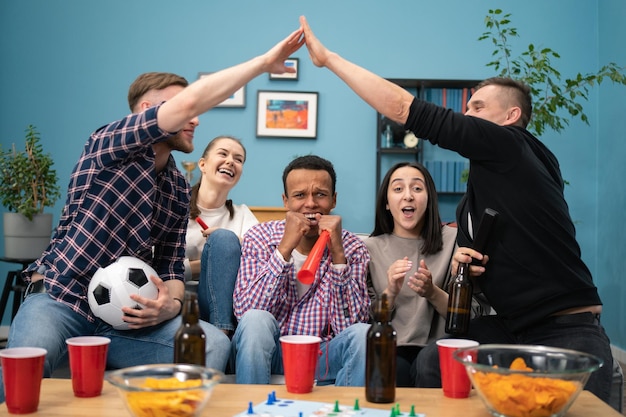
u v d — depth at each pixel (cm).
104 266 183
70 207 186
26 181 373
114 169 183
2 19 473
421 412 115
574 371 103
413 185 218
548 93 478
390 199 220
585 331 175
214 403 118
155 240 197
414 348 207
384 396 120
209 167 275
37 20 474
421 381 178
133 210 184
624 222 424
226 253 202
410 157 486
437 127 176
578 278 179
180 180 201
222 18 480
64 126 473
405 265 193
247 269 198
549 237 180
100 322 184
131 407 101
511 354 120
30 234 369
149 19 478
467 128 176
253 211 414
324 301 195
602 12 468
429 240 218
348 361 168
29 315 175
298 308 197
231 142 280
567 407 106
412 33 480
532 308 180
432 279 206
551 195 182
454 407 119
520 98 199
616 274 437
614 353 429
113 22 477
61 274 181
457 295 180
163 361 180
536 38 480
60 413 113
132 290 171
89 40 476
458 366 125
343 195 480
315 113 478
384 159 486
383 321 122
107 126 184
